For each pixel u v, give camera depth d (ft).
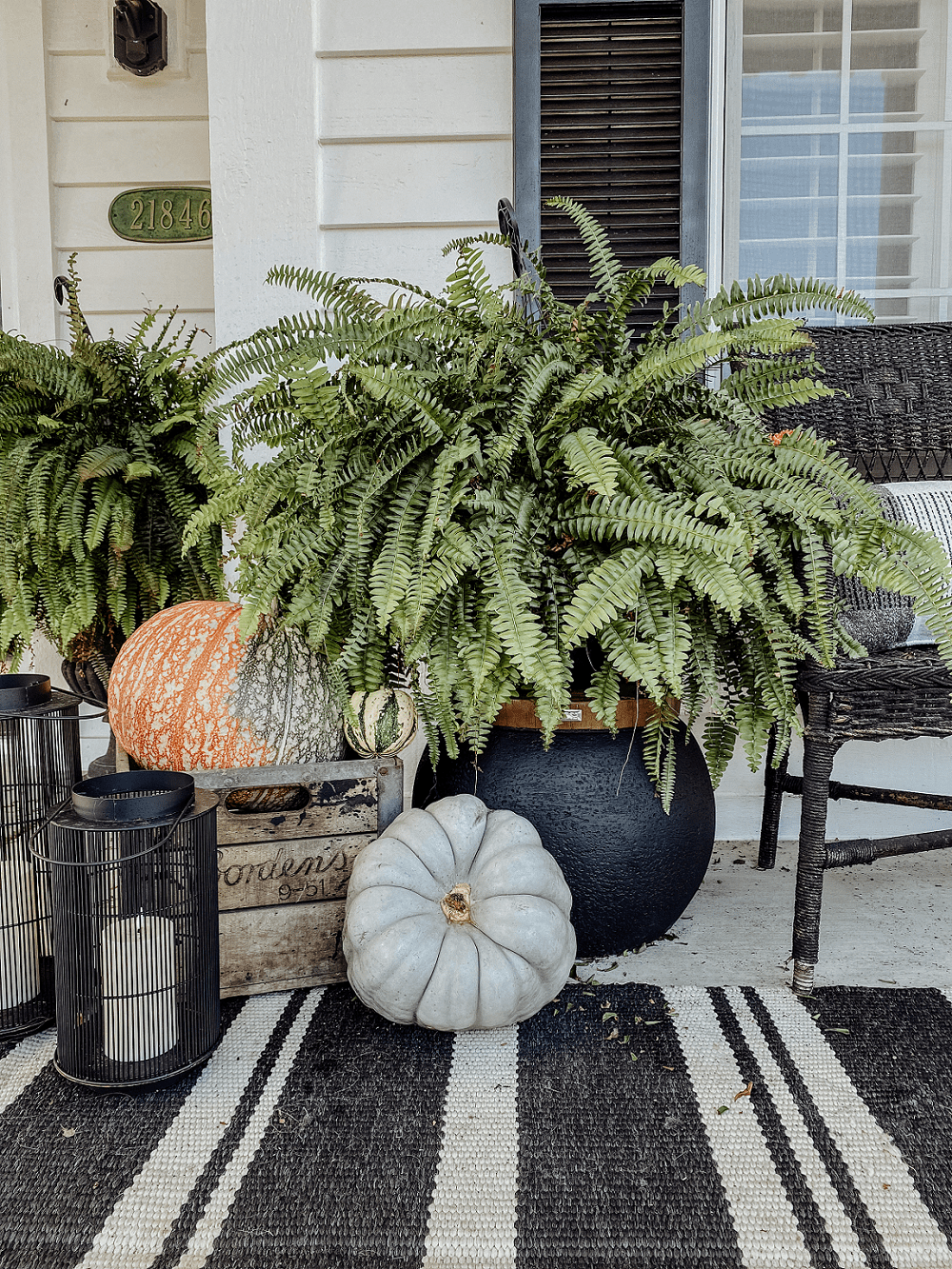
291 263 6.62
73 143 8.87
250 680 4.26
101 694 5.86
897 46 6.48
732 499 3.81
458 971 3.72
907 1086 3.54
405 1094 3.50
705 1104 3.42
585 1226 2.80
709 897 5.58
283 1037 3.93
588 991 4.33
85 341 5.25
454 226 6.64
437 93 6.55
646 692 4.36
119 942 3.49
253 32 6.48
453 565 3.65
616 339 4.18
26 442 5.06
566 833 4.36
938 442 5.62
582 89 6.42
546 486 4.01
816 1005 4.18
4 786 4.03
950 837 4.58
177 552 5.39
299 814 4.27
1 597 5.37
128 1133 3.27
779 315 4.16
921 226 6.63
